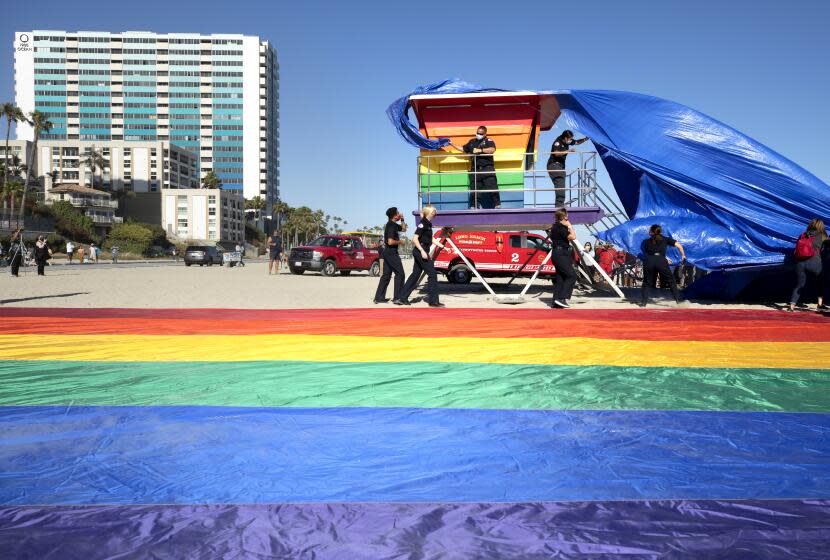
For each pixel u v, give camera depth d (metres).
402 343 7.21
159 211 151.00
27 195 91.12
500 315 10.73
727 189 13.45
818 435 3.57
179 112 195.25
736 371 5.50
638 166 13.62
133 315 10.45
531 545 2.20
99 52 193.12
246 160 197.50
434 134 14.12
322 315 10.66
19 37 192.25
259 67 199.25
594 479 2.86
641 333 8.20
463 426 3.74
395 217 13.41
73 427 3.67
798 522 2.39
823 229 11.39
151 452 3.22
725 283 14.09
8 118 91.81
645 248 12.87
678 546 2.19
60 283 20.22
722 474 2.93
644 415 4.02
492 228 14.36
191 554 2.12
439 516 2.45
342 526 2.35
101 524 2.35
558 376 5.27
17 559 2.07
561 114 14.09
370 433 3.59
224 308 12.04
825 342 7.33
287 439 3.46
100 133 194.00
